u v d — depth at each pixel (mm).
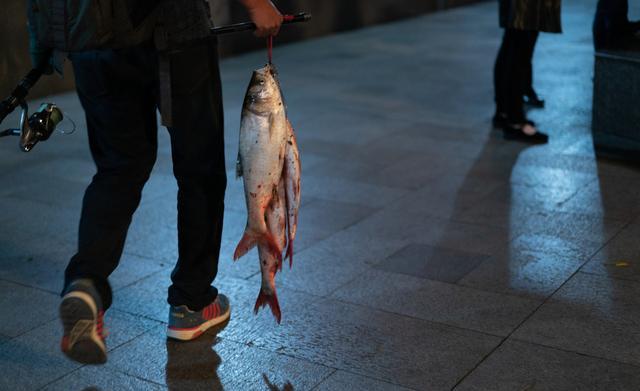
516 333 3383
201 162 3131
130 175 3033
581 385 2982
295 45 10891
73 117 7160
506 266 4062
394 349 3270
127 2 2738
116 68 2910
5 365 3170
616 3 5633
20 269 4074
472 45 10727
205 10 2904
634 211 4785
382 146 6250
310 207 4949
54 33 2775
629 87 5539
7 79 7555
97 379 3076
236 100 7742
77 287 2699
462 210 4871
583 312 3564
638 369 3088
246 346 3311
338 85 8430
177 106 3018
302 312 3592
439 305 3646
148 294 3789
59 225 4691
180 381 3062
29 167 5793
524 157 5902
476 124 6855
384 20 12719
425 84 8445
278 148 2900
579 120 6852
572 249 4258
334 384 3023
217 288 3828
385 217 4773
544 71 8781
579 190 5176
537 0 5797
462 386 2986
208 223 3225
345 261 4145
